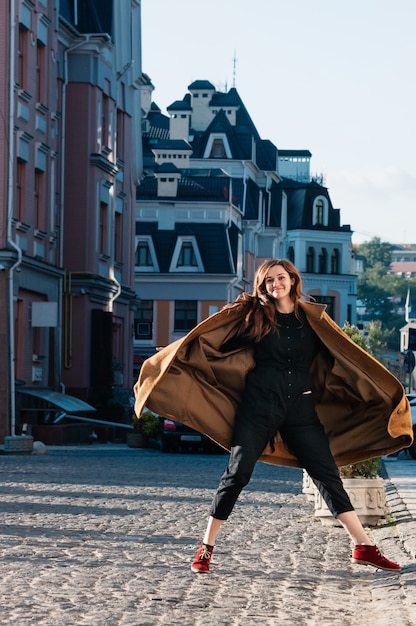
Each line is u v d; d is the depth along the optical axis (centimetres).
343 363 909
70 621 734
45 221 4006
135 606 792
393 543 1140
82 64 4391
